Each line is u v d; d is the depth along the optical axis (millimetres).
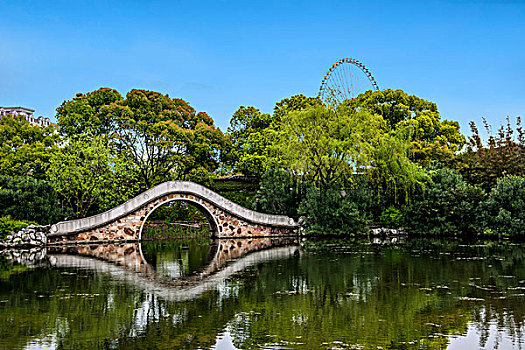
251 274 15102
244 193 40250
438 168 30750
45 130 38000
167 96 39406
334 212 28578
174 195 28297
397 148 28000
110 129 35625
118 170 30562
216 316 9766
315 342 7961
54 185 28938
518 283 12711
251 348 7695
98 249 23641
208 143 37406
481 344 7754
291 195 32156
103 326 9125
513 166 29391
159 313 10062
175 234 31859
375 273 14797
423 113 41656
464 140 42938
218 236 29141
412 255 19078
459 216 27562
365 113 28172
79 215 30328
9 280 14328
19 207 26672
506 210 24531
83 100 36625
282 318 9555
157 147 35844
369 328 8750
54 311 10344
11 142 34906
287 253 20984
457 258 17844
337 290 12266
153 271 15984
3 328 9078
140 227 27875
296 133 28812
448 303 10539
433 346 7684
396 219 29484
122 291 12461
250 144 41438
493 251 20000
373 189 30062
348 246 23672
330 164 28625
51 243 25312
